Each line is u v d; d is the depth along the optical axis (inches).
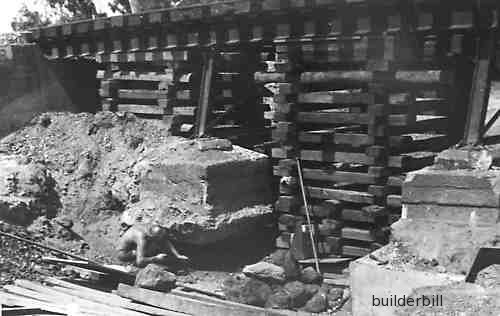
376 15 394.0
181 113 508.1
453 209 328.2
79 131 548.7
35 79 585.0
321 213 428.1
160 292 389.4
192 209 436.8
